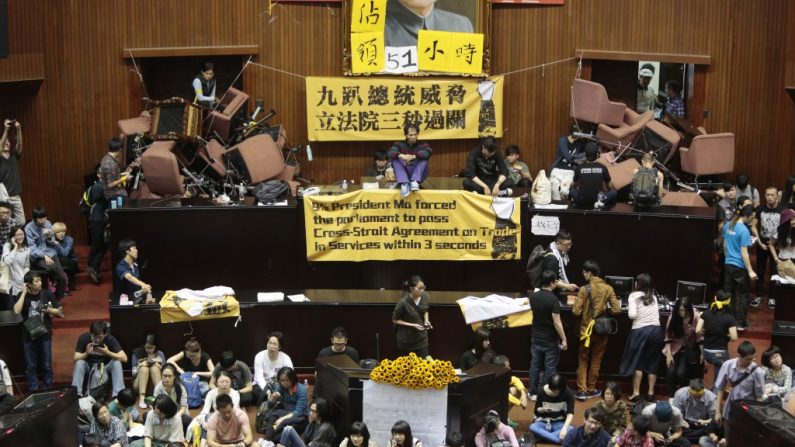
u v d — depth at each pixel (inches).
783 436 432.5
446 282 687.7
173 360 602.9
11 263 641.6
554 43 792.3
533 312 601.0
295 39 788.0
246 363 629.3
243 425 533.0
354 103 788.0
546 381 601.9
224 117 748.0
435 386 511.5
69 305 700.0
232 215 685.3
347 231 680.4
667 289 672.4
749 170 799.1
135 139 736.3
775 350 557.3
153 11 783.1
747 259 658.8
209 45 786.2
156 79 818.2
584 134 767.7
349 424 524.4
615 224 669.9
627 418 541.0
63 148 794.8
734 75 792.9
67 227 802.8
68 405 499.8
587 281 615.8
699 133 774.5
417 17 775.7
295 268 692.7
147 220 680.4
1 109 790.5
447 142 802.2
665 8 785.6
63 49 784.9
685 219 663.1
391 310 626.8
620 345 626.2
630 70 834.2
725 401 565.3
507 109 802.2
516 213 673.6
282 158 750.5
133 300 626.5
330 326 629.6
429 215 676.1
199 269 689.0
